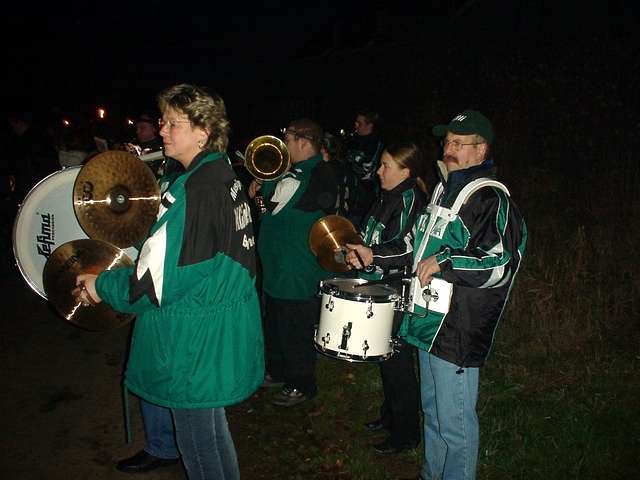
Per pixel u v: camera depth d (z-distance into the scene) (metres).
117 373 4.55
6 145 6.84
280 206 3.73
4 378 4.40
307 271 3.76
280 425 3.81
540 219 6.88
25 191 6.83
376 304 2.76
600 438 3.45
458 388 2.57
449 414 2.59
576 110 7.39
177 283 2.09
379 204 3.30
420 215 2.78
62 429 3.71
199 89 2.24
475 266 2.38
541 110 7.61
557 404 3.86
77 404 4.04
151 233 2.14
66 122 6.48
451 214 2.50
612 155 6.91
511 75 8.16
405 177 3.18
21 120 6.91
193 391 2.22
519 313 5.17
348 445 3.54
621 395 3.95
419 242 2.68
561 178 7.21
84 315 2.52
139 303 2.09
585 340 4.79
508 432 3.56
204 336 2.21
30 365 4.64
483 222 2.42
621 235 5.95
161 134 2.26
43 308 5.92
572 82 7.52
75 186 2.56
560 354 4.61
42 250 2.85
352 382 4.36
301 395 3.97
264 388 4.27
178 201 2.11
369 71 14.28
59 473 3.25
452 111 8.95
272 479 3.27
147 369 2.25
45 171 6.84
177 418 2.34
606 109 7.20
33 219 2.82
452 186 2.56
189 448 2.37
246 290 2.33
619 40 7.68
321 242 3.70
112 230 2.66
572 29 9.20
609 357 4.49
